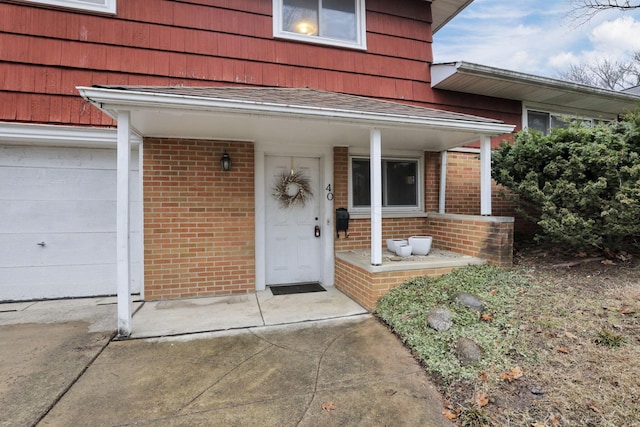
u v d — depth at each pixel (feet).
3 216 13.23
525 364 7.72
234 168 14.82
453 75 16.90
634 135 11.81
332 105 12.00
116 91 9.01
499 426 6.11
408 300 11.38
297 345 9.53
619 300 9.91
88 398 7.04
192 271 14.25
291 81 16.02
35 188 13.50
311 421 6.38
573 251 14.66
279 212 16.15
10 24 12.59
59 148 13.70
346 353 9.02
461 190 18.89
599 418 6.14
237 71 15.16
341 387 7.48
